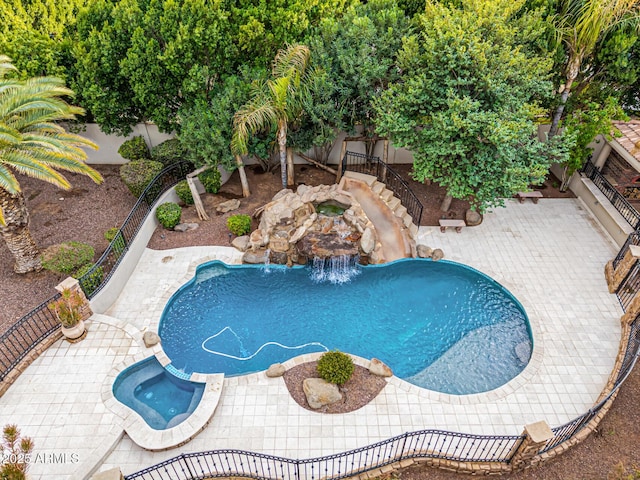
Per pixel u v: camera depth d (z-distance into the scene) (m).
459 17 16.28
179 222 19.58
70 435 11.66
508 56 15.58
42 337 14.05
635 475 9.99
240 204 20.72
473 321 15.53
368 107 18.84
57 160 14.09
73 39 19.61
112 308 15.71
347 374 12.69
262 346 14.62
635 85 19.50
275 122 17.66
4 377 12.90
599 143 21.25
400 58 16.88
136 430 11.72
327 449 11.50
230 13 18.55
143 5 19.33
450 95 15.86
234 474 10.80
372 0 18.91
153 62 18.31
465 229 19.47
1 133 12.50
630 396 12.82
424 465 11.30
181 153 20.73
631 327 14.30
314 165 23.66
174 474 10.89
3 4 19.38
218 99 18.70
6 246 17.70
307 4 19.33
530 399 12.80
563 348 14.32
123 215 19.66
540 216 20.23
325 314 15.78
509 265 17.59
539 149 17.11
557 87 19.33
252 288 16.84
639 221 17.48
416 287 16.86
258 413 12.34
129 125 21.53
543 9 16.61
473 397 12.83
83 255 15.94
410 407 12.51
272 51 19.53
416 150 18.09
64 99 20.19
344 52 17.52
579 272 17.23
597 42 17.69
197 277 17.30
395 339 14.87
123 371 13.38
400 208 19.12
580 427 11.53
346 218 17.34
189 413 12.45
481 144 16.33
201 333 15.07
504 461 11.15
